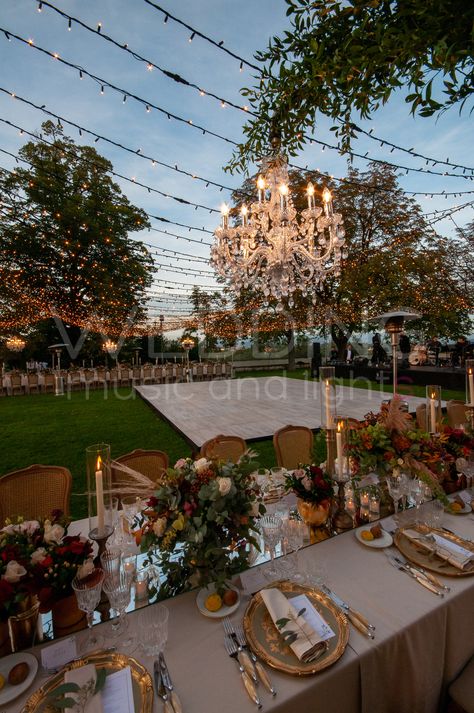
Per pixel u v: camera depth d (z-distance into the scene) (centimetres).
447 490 184
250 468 125
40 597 95
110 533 127
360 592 113
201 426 564
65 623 104
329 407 169
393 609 105
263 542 145
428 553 131
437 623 105
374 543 138
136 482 188
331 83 136
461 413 394
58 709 76
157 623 88
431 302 1193
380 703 94
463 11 94
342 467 159
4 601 92
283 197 379
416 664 100
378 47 108
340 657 88
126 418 710
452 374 906
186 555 114
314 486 154
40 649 96
